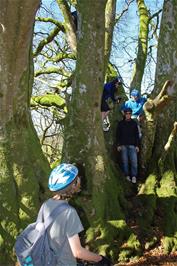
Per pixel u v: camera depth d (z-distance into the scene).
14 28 4.29
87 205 5.47
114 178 5.95
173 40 6.95
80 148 5.68
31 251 2.08
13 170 4.91
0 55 4.54
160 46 7.05
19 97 4.87
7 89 4.74
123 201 6.07
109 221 5.51
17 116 4.95
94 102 5.67
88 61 5.58
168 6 6.98
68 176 2.18
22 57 4.58
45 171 5.12
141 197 6.38
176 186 6.55
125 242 5.45
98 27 5.52
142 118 6.82
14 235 4.78
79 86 5.68
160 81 7.01
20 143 4.97
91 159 5.66
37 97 9.65
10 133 4.91
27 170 4.97
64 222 2.10
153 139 6.77
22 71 4.73
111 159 6.85
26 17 4.22
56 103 9.45
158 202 6.33
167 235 5.74
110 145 6.93
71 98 5.84
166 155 6.72
